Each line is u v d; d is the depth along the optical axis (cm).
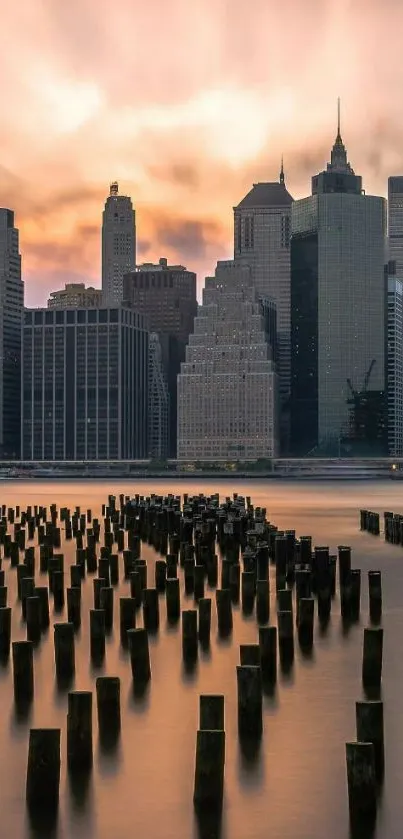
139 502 11644
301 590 4956
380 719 2786
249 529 7850
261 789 2694
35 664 4038
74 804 2602
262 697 3450
